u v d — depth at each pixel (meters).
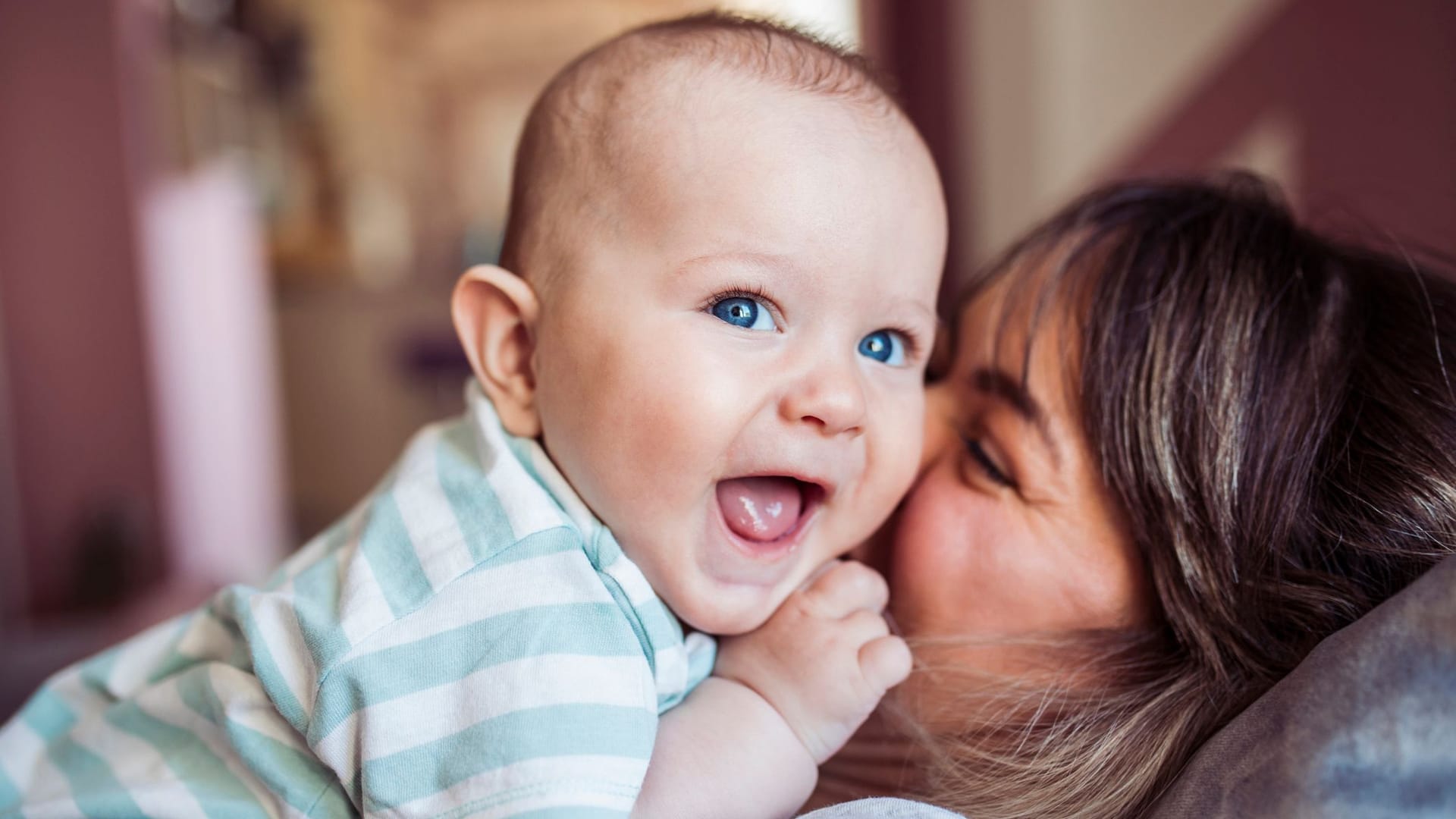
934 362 0.82
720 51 0.62
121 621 2.05
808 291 0.56
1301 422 0.59
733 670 0.60
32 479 2.36
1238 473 0.58
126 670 0.70
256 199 3.43
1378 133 1.27
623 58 0.64
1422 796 0.40
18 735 0.70
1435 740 0.41
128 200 2.36
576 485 0.60
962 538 0.66
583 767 0.48
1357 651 0.45
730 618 0.58
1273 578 0.57
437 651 0.52
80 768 0.66
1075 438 0.65
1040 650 0.62
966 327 0.78
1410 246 0.87
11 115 2.30
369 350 4.02
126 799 0.60
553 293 0.61
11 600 2.24
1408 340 0.62
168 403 2.49
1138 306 0.65
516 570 0.54
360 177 3.91
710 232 0.56
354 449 4.07
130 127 2.36
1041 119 1.79
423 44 3.82
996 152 1.91
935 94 2.00
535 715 0.49
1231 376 0.60
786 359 0.56
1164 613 0.61
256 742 0.57
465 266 3.96
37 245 2.33
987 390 0.72
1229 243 0.68
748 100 0.58
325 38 3.72
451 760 0.49
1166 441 0.60
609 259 0.58
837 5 2.01
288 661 0.55
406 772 0.49
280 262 3.88
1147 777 0.54
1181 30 1.56
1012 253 0.81
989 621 0.65
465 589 0.54
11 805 0.67
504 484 0.58
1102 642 0.61
